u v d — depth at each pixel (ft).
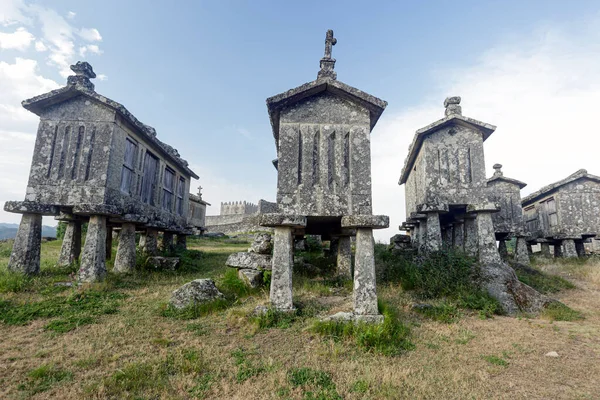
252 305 22.43
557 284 33.99
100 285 26.73
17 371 13.73
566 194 51.93
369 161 22.04
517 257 49.14
